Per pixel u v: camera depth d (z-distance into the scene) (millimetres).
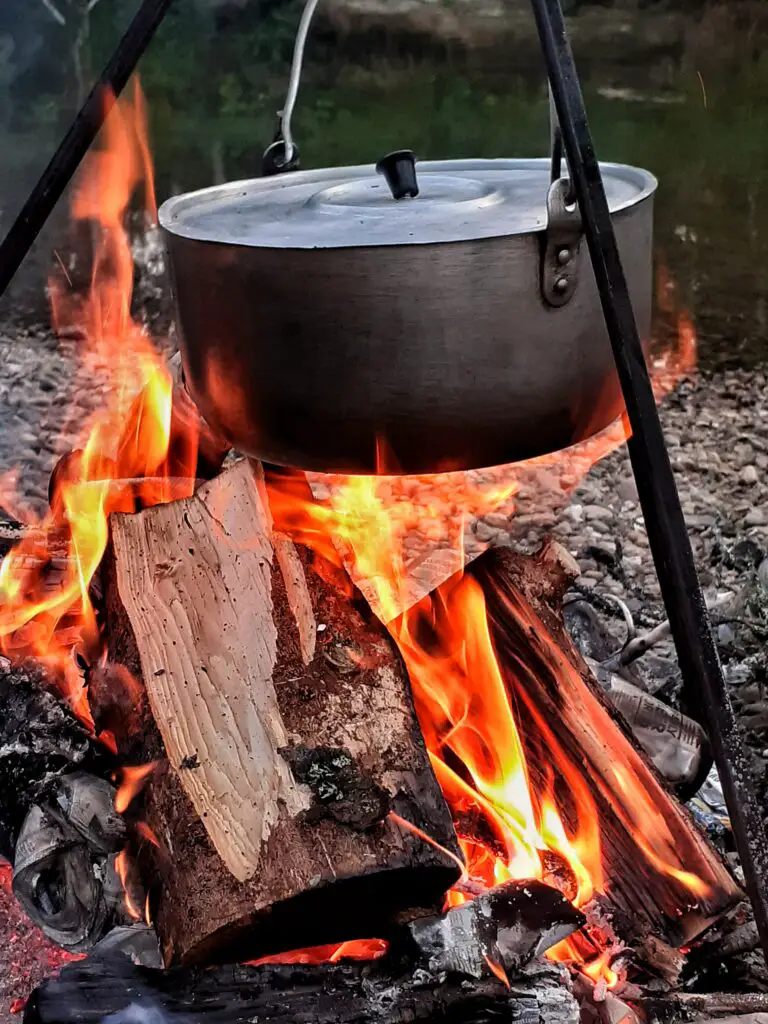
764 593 1996
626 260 1151
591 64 8281
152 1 1275
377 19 8500
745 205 5699
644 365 1061
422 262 1039
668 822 1238
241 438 1225
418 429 1116
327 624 1242
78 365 3797
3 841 1375
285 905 1032
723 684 1074
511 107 7246
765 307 4445
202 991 1064
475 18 8539
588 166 1028
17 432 3262
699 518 2773
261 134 6621
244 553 1296
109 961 1105
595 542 2682
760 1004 1190
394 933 1108
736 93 7703
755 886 1061
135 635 1226
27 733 1366
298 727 1147
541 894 1140
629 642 1761
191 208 1335
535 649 1358
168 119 7012
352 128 6711
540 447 1175
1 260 1345
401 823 1082
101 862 1322
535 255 1062
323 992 1065
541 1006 1065
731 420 3453
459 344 1074
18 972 1437
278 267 1067
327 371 1098
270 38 8773
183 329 1233
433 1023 1058
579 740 1310
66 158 1311
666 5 8586
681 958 1213
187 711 1168
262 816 1082
